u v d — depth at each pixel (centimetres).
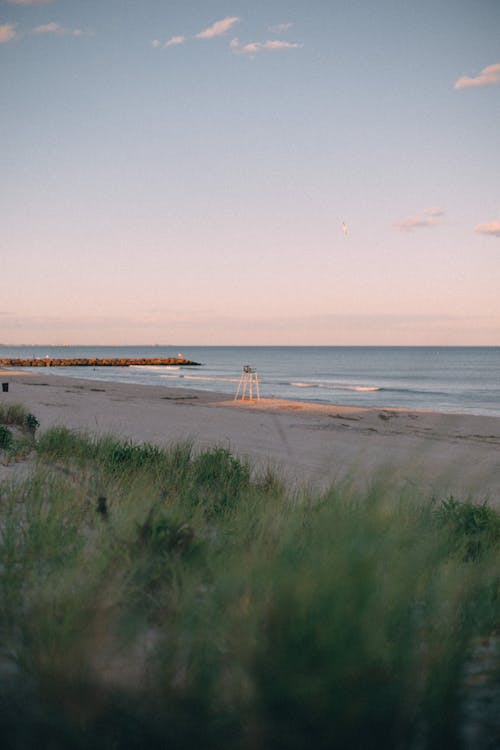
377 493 257
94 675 199
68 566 301
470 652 220
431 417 2709
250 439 1683
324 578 196
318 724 174
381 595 199
